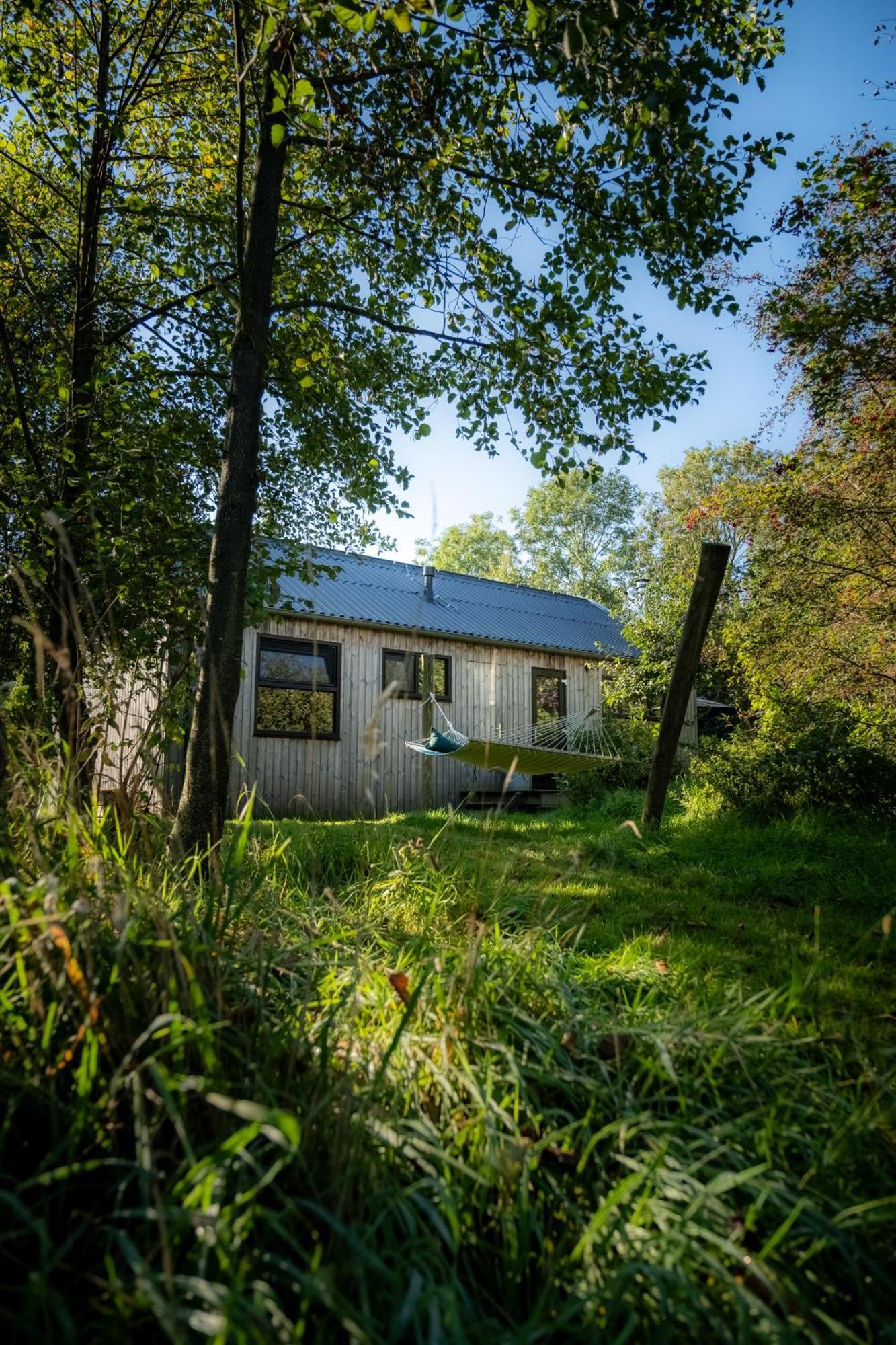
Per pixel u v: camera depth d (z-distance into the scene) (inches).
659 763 253.1
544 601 739.4
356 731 482.3
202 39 236.1
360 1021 68.9
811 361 272.8
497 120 194.1
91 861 64.9
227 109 253.4
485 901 137.7
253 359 178.5
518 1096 59.2
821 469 299.1
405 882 129.9
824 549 308.8
